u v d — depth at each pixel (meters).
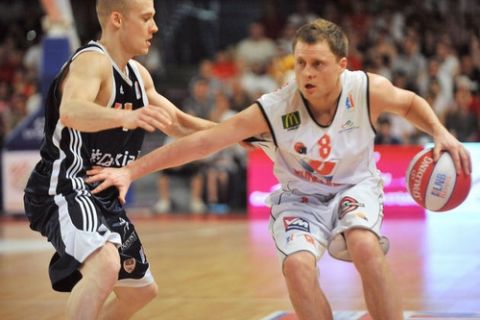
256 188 23.22
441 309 9.09
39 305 9.93
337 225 6.62
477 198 21.92
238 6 35.44
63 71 6.58
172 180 26.56
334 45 6.38
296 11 33.09
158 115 5.90
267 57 27.94
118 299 7.11
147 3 6.70
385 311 6.19
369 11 30.83
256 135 6.88
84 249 6.20
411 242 16.09
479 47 26.86
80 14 33.31
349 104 6.68
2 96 27.66
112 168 6.59
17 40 32.44
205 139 6.67
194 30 35.06
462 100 23.20
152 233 18.69
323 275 11.94
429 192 6.86
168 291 10.66
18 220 23.05
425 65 26.08
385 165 22.34
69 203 6.45
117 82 6.65
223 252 14.87
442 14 29.89
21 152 22.64
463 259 13.42
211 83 25.72
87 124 6.04
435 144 6.88
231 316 8.91
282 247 6.47
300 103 6.69
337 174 6.80
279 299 9.93
